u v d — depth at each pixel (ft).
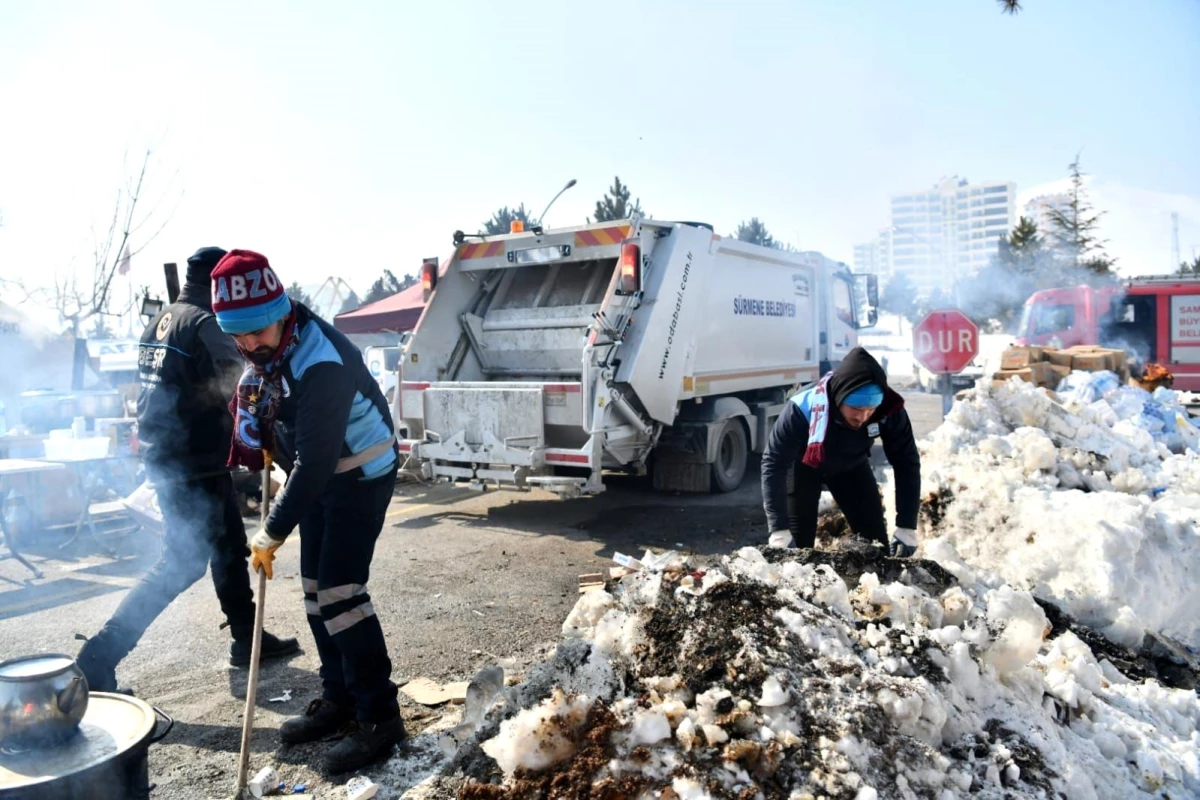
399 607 16.88
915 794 7.84
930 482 16.96
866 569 11.80
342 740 10.84
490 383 24.54
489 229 107.55
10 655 14.33
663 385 25.22
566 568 19.95
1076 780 8.55
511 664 11.85
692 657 9.04
